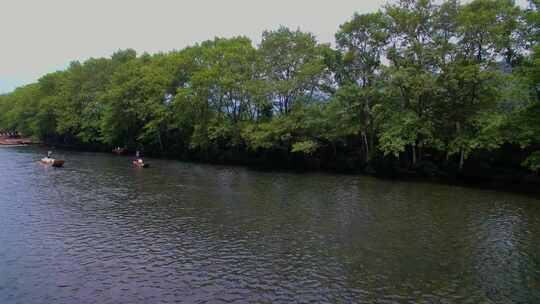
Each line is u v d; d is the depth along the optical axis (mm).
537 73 36781
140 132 91562
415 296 17531
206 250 23375
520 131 41344
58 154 87812
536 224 28797
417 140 53250
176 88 81188
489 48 46312
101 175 54156
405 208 34219
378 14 55500
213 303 16625
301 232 27109
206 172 58531
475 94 48062
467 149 46062
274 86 61219
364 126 56094
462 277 19625
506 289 18250
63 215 31266
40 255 22234
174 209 33719
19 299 16922
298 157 64812
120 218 30547
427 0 50688
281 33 65062
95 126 96688
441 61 48250
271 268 20688
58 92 113688
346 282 19000
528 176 45250
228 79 66125
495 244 24469
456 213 32344
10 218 30188
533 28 40125
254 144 63906
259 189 43812
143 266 20750
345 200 37719
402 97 53469
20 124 123188
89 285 18359
